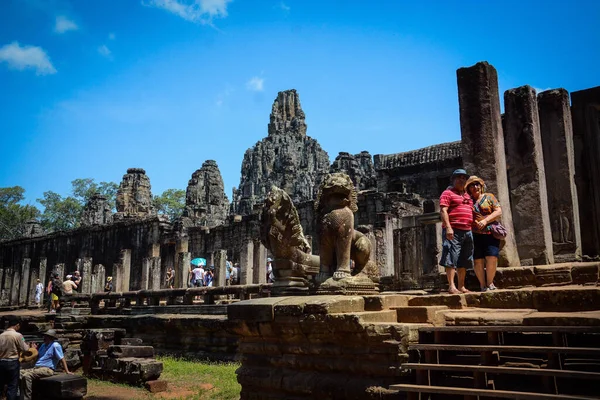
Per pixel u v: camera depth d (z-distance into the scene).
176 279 23.38
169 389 10.33
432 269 14.21
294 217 10.21
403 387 5.30
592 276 7.52
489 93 9.45
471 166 9.36
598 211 10.95
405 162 38.97
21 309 32.53
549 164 10.90
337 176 7.80
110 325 17.17
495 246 7.85
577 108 11.62
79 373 12.60
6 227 63.53
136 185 53.12
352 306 6.75
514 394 4.65
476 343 5.91
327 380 6.37
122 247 41.16
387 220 19.61
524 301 6.62
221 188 56.34
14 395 8.88
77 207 68.75
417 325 5.89
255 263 21.00
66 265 44.41
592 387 4.96
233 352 13.27
